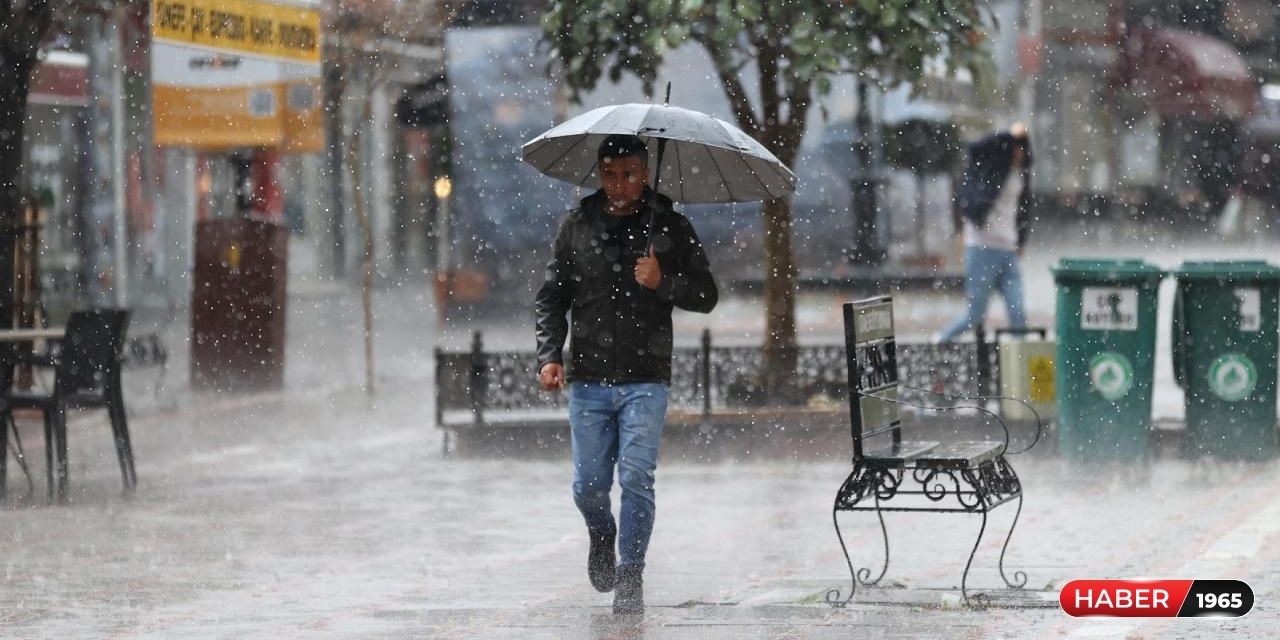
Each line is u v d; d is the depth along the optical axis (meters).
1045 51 83.19
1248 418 34.00
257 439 40.69
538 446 37.22
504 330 65.44
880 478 21.05
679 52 54.16
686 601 20.95
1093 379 33.75
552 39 38.06
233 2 41.31
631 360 20.19
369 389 50.62
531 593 21.98
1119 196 90.12
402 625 19.67
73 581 23.06
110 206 75.19
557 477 34.06
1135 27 89.62
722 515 28.61
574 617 20.05
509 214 64.31
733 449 36.75
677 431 36.84
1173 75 91.25
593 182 22.42
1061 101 85.56
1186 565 23.08
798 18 36.25
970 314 43.62
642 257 19.98
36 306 43.19
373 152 95.25
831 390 38.94
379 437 40.94
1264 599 20.67
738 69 39.06
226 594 22.03
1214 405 34.06
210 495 31.81
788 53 38.22
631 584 20.03
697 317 70.94
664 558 24.52
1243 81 94.06
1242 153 93.06
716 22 37.22
